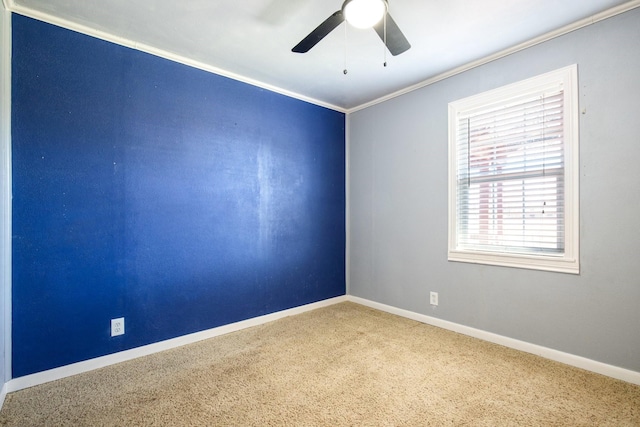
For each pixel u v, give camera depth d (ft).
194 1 6.11
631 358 6.34
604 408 5.52
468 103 8.89
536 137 7.72
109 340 7.33
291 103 10.91
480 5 6.25
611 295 6.57
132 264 7.67
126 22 6.82
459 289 9.14
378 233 11.46
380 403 5.72
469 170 9.06
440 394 5.98
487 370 6.88
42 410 5.58
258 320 9.99
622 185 6.44
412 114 10.33
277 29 7.08
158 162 8.08
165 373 6.88
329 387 6.25
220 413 5.46
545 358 7.43
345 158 12.62
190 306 8.60
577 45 6.96
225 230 9.30
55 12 6.47
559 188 7.38
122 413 5.49
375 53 8.16
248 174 9.82
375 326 9.70
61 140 6.77
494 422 5.19
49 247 6.63
